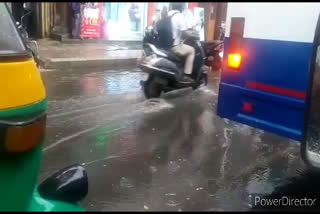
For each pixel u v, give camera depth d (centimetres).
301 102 354
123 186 369
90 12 1388
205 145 495
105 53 1193
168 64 708
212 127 573
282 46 365
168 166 423
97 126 550
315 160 331
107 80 892
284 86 367
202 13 1551
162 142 499
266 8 371
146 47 730
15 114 188
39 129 200
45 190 255
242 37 395
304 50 349
